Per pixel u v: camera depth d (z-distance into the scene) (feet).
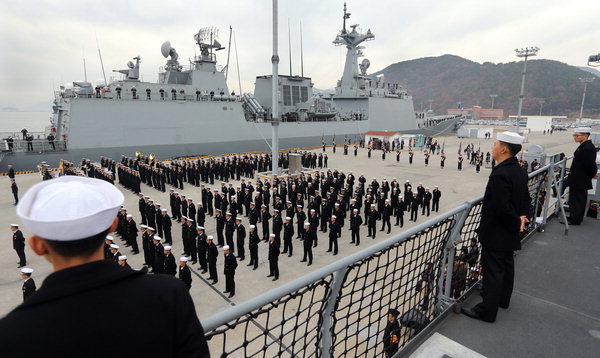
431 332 10.28
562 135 247.29
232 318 4.99
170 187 82.58
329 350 7.45
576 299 11.98
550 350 9.45
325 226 53.98
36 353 2.93
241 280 37.83
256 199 58.39
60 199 3.46
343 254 44.93
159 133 101.24
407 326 9.93
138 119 96.94
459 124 244.63
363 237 51.21
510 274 11.11
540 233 18.17
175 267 35.01
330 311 7.18
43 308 3.13
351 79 165.17
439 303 11.10
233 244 45.19
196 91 108.99
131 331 3.30
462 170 107.34
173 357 3.67
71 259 3.56
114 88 99.86
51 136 91.45
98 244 3.68
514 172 10.33
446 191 79.30
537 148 83.10
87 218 3.34
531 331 10.27
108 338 3.19
